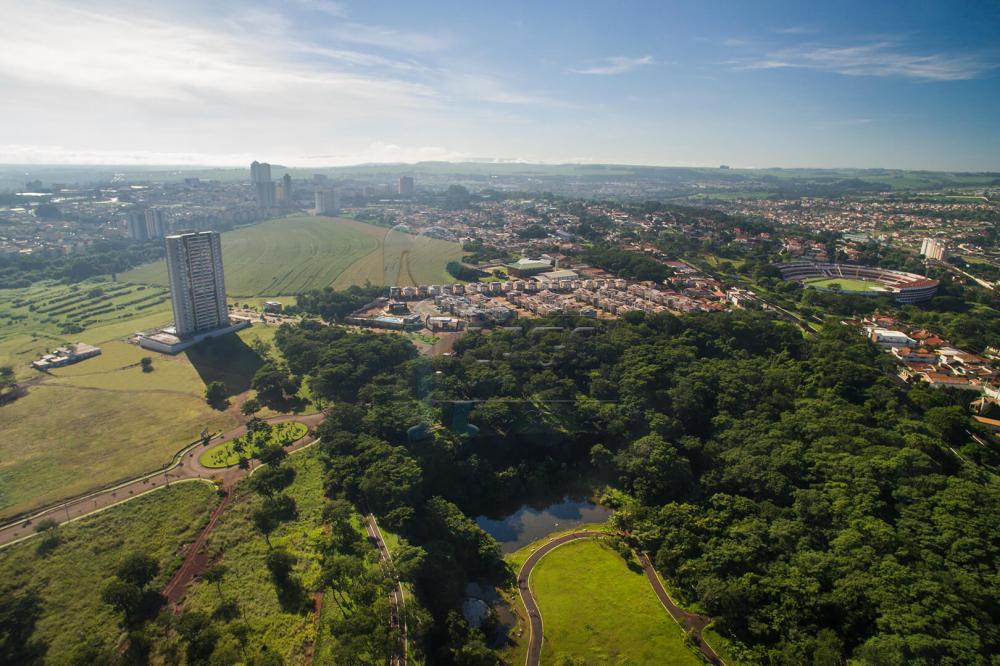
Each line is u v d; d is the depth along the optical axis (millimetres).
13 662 152875
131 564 175000
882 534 195250
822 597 178750
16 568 182375
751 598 185875
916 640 154250
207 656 155000
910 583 174875
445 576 198500
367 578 179750
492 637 185375
